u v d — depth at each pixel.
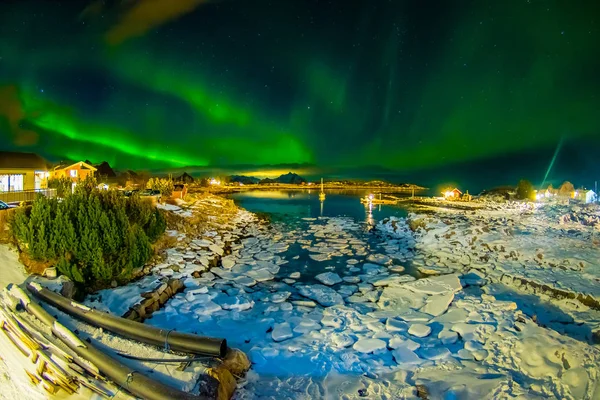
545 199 40.94
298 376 6.65
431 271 14.52
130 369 5.43
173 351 6.24
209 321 9.42
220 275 13.95
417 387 6.06
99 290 10.21
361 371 6.90
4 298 7.73
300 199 62.19
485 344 7.76
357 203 52.59
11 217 11.23
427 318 9.44
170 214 20.25
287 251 18.86
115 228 10.91
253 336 8.55
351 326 9.12
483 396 5.71
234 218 29.72
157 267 12.83
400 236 22.97
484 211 32.25
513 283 12.01
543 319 9.38
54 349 6.08
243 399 5.84
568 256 13.49
